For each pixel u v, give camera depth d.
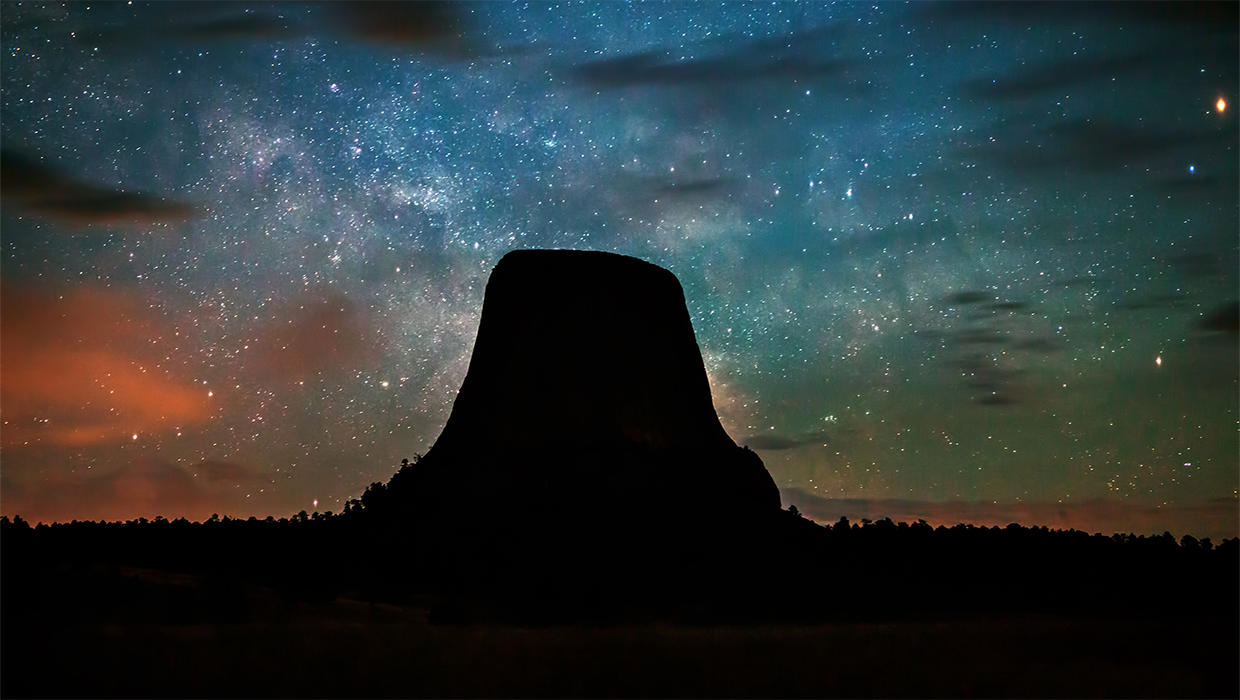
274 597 44.38
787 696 25.75
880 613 47.28
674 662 29.55
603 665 29.03
